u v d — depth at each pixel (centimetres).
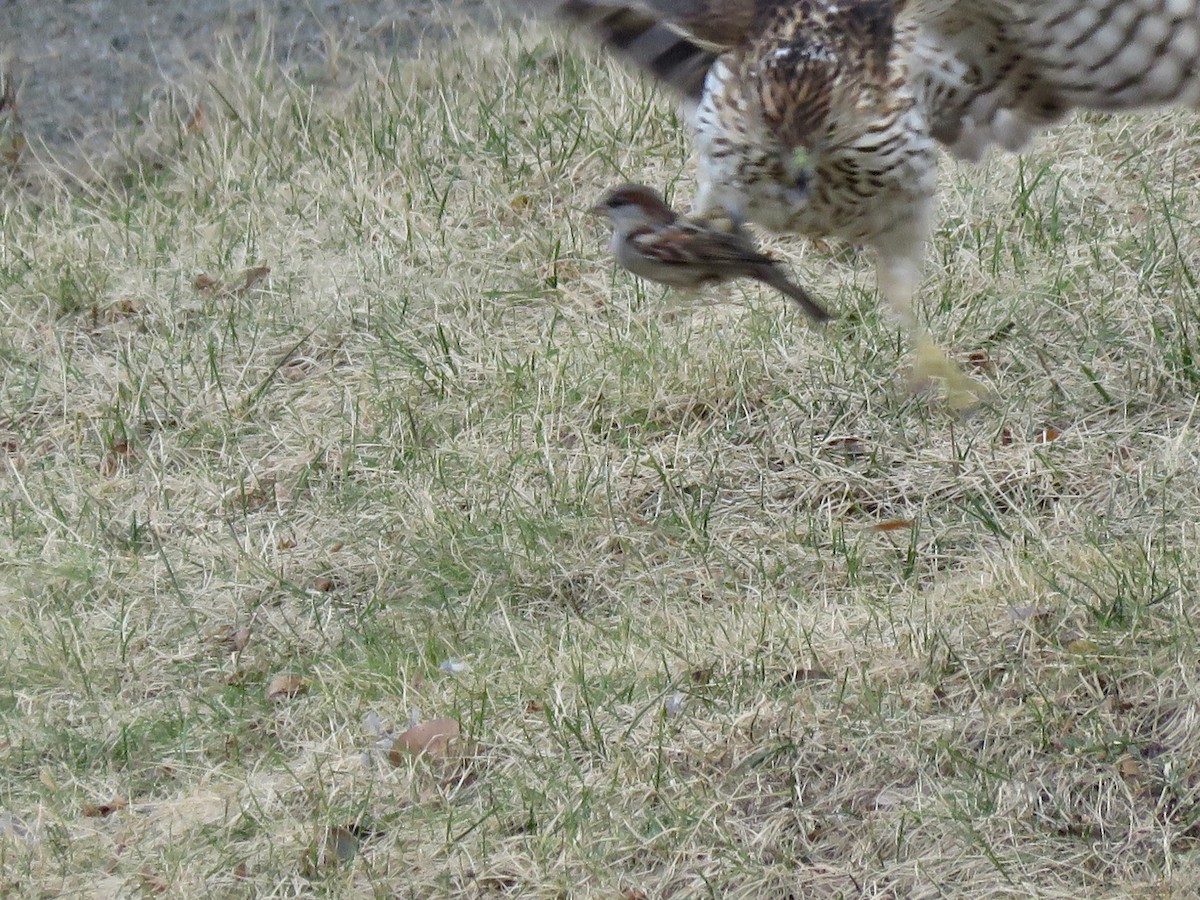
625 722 1036
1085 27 853
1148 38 852
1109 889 900
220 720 1100
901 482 1210
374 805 1019
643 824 971
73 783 1062
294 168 1683
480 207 1588
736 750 1005
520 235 1537
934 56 880
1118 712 986
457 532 1217
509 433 1298
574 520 1209
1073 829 934
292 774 1041
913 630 1053
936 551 1145
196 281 1550
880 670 1038
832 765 988
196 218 1634
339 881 970
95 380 1448
